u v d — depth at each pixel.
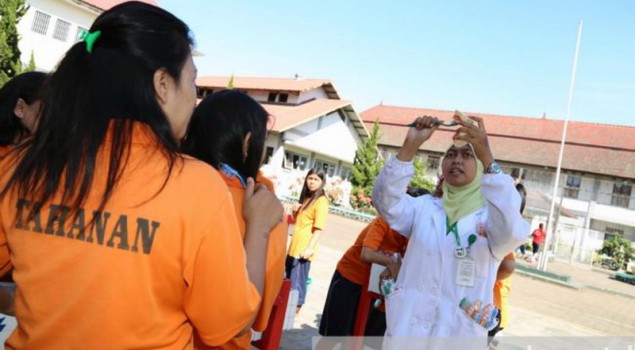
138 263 1.10
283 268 1.60
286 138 29.44
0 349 2.36
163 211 1.12
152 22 1.23
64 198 1.13
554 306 11.32
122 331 1.10
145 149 1.17
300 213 5.66
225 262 1.16
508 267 3.29
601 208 34.12
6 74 18.94
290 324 4.65
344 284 3.66
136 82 1.19
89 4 23.52
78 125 1.15
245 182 1.66
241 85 35.59
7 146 2.32
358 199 32.66
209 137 1.68
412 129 2.52
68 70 1.21
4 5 18.86
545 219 24.66
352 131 35.62
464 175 2.49
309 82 35.09
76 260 1.11
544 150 36.84
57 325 1.11
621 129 37.50
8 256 1.30
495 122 40.94
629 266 25.58
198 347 1.43
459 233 2.43
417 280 2.47
